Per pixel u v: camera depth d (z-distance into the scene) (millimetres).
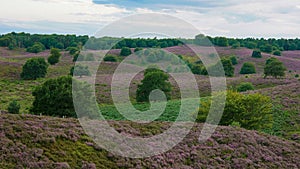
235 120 40469
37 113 42094
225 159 28547
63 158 22312
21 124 25156
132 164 24094
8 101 60062
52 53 110188
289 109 53438
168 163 25641
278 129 47281
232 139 32281
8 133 23125
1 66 97000
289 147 33938
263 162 29391
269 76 92875
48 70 100688
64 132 25781
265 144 33188
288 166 29734
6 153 20688
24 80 87375
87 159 23141
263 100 41438
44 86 43031
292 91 62250
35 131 24609
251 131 36188
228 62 98062
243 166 27844
